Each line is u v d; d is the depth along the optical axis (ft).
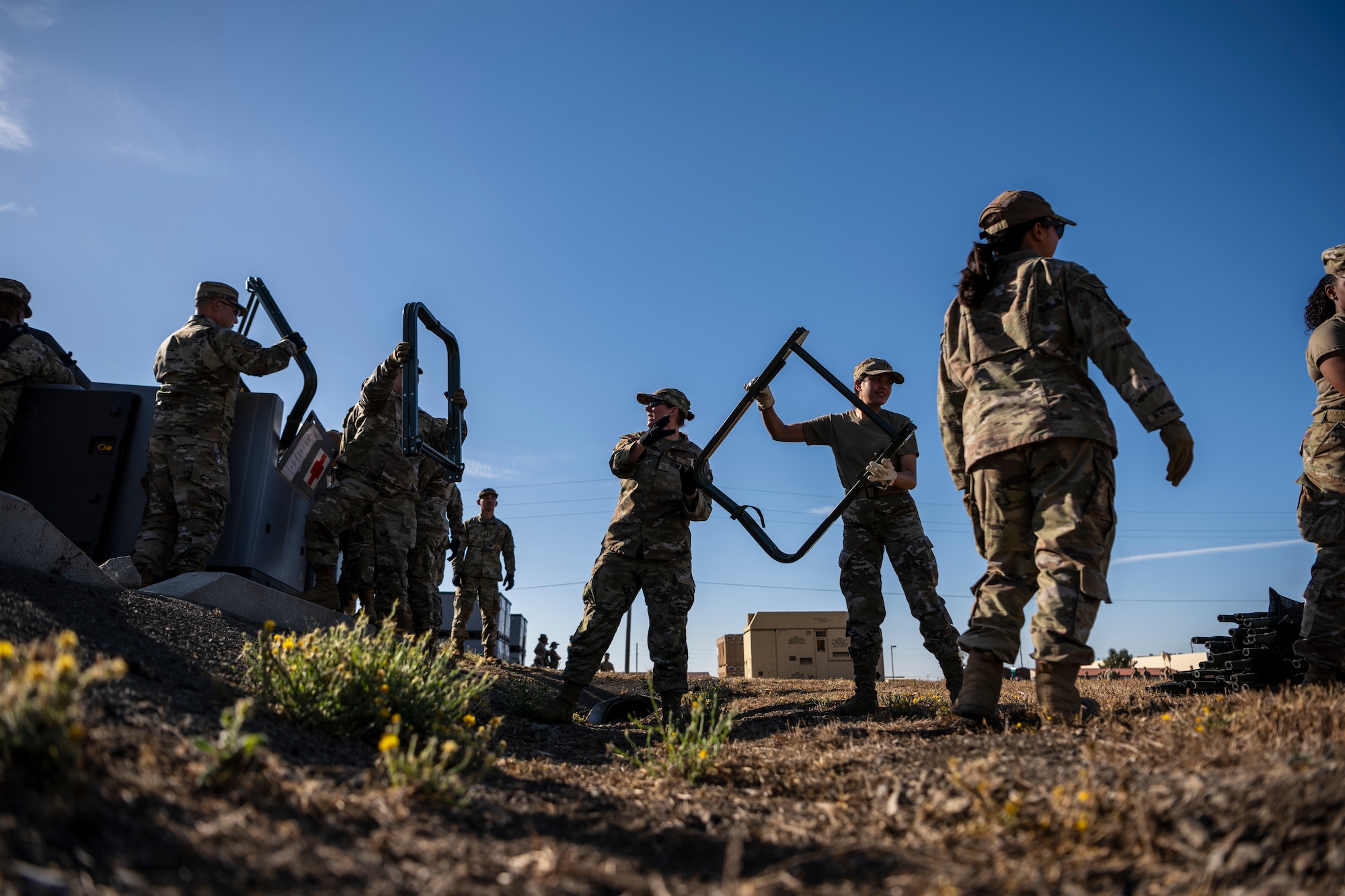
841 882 5.57
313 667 10.23
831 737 13.10
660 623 18.42
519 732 15.58
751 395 17.99
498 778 9.37
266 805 6.01
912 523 18.79
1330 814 5.34
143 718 7.36
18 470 20.06
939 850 6.10
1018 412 11.16
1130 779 6.93
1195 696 15.37
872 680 18.54
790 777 9.38
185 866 4.80
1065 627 10.50
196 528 18.42
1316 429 14.08
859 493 18.90
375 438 22.56
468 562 40.68
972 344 12.00
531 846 6.26
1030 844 6.00
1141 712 12.07
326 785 7.02
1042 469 11.13
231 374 19.76
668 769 10.02
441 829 6.42
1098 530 10.82
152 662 10.30
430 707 10.75
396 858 5.57
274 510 22.50
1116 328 10.85
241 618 17.25
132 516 20.22
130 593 14.55
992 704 11.55
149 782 5.80
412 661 11.37
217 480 19.04
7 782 4.96
